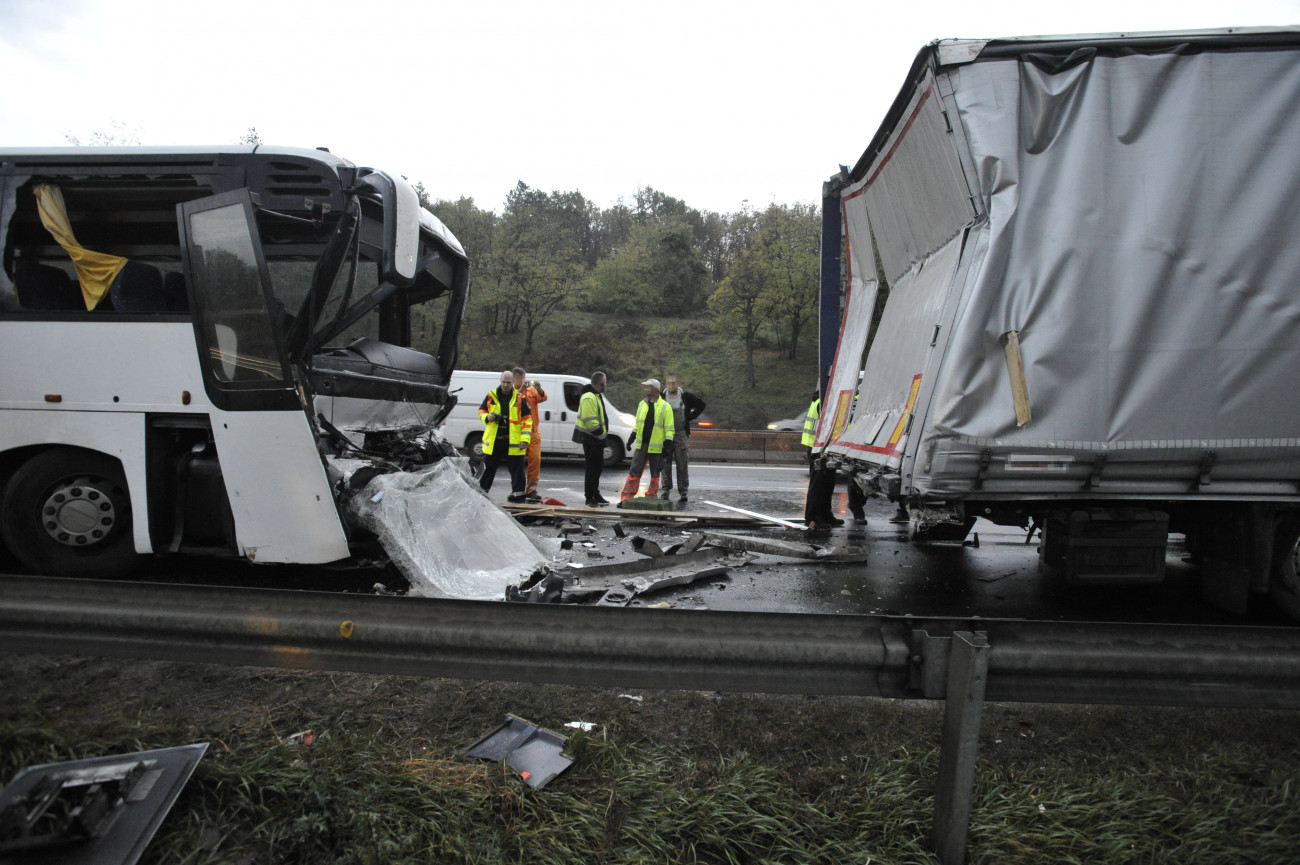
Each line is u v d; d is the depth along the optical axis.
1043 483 4.56
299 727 2.88
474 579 5.01
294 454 4.61
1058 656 2.19
